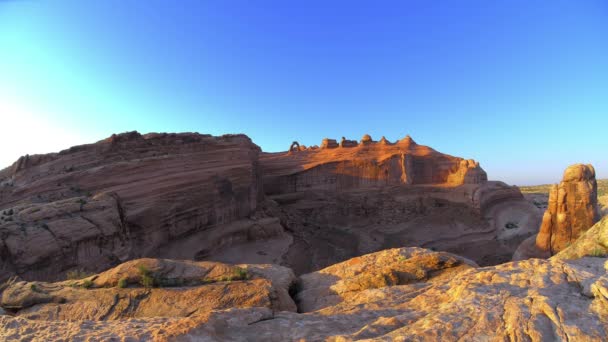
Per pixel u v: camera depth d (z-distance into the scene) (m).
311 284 16.30
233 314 7.98
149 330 7.14
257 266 16.95
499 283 7.66
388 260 16.48
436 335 5.44
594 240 11.98
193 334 6.59
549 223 31.77
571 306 5.87
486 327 5.59
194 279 13.80
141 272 13.63
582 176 30.41
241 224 47.16
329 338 6.63
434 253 15.98
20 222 22.34
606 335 5.00
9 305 12.34
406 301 9.04
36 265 20.89
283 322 7.82
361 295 10.98
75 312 11.76
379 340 5.50
